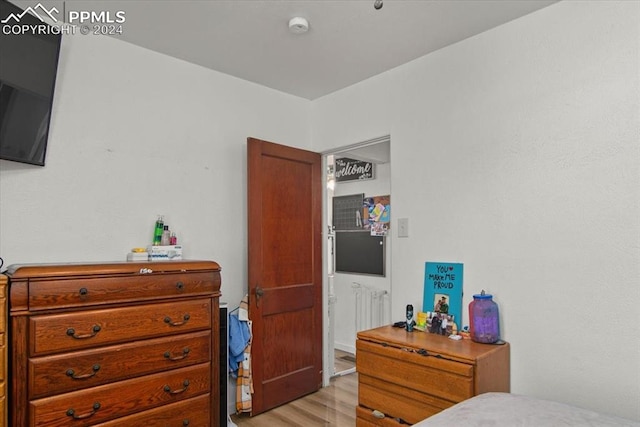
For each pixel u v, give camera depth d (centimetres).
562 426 132
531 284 211
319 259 337
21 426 169
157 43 250
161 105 263
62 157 223
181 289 218
